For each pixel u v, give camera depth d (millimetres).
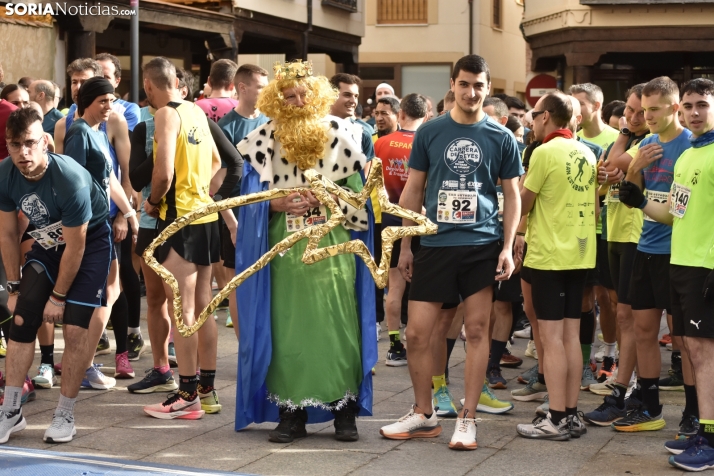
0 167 5055
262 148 5125
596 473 4750
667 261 5387
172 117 5457
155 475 2467
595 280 6512
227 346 7812
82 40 13203
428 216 5262
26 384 5902
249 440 5219
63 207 4941
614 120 8617
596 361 7520
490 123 5219
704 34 19578
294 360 5105
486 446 5223
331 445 5164
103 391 6273
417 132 5332
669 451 5059
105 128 6617
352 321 5215
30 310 5113
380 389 6559
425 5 28031
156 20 14742
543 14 21250
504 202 5246
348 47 22312
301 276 5129
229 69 7934
